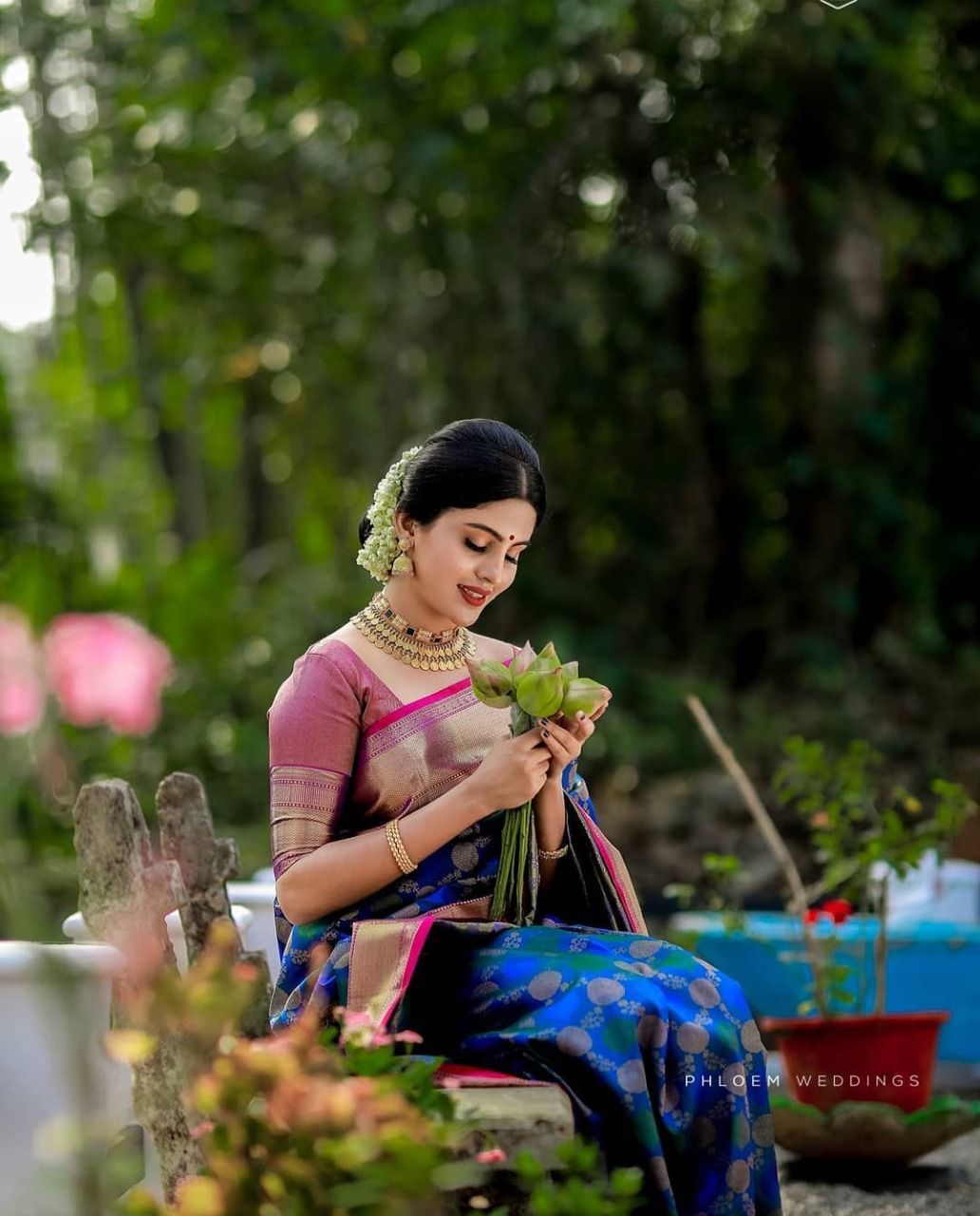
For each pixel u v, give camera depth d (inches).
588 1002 130.7
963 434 505.4
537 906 153.8
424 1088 108.4
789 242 474.3
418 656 148.1
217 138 462.9
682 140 460.1
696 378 514.0
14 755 102.0
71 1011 97.6
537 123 466.6
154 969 103.3
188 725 470.9
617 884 152.3
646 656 518.9
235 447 624.1
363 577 520.7
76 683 92.4
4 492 475.2
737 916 225.6
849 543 507.5
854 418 494.6
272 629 507.5
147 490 577.3
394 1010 131.0
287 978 142.3
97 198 468.4
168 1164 117.9
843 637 506.3
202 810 138.3
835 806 220.5
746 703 467.5
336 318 509.0
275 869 141.6
